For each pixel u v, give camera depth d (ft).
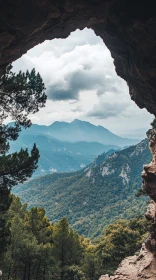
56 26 68.95
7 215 113.70
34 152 62.75
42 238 142.92
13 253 105.19
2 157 61.26
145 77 72.23
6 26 50.14
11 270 109.81
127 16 57.31
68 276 120.98
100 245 188.03
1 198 62.44
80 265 142.82
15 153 61.72
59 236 122.83
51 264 121.49
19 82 61.05
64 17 64.49
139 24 56.54
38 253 109.09
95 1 58.49
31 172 62.95
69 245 124.26
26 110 65.10
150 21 54.49
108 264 156.76
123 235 172.24
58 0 53.06
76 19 68.44
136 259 87.56
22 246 106.11
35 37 66.33
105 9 62.44
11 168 58.95
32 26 53.62
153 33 56.95
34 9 50.75
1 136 63.16
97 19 68.39
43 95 65.62
